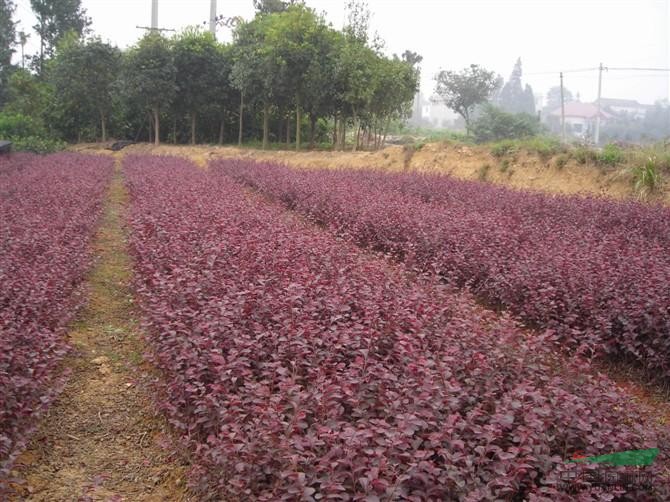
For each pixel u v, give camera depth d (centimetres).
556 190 1981
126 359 690
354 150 3266
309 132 4425
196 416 502
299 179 1836
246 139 4478
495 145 2366
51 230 998
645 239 1098
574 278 764
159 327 611
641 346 690
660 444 429
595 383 495
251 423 417
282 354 533
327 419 426
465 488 368
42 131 4141
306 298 643
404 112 3216
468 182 1925
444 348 563
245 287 675
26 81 4338
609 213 1338
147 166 2389
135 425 558
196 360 514
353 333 557
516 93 7100
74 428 550
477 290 879
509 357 533
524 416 429
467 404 478
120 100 3847
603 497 362
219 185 1733
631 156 1897
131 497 460
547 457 398
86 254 932
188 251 859
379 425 409
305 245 894
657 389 668
